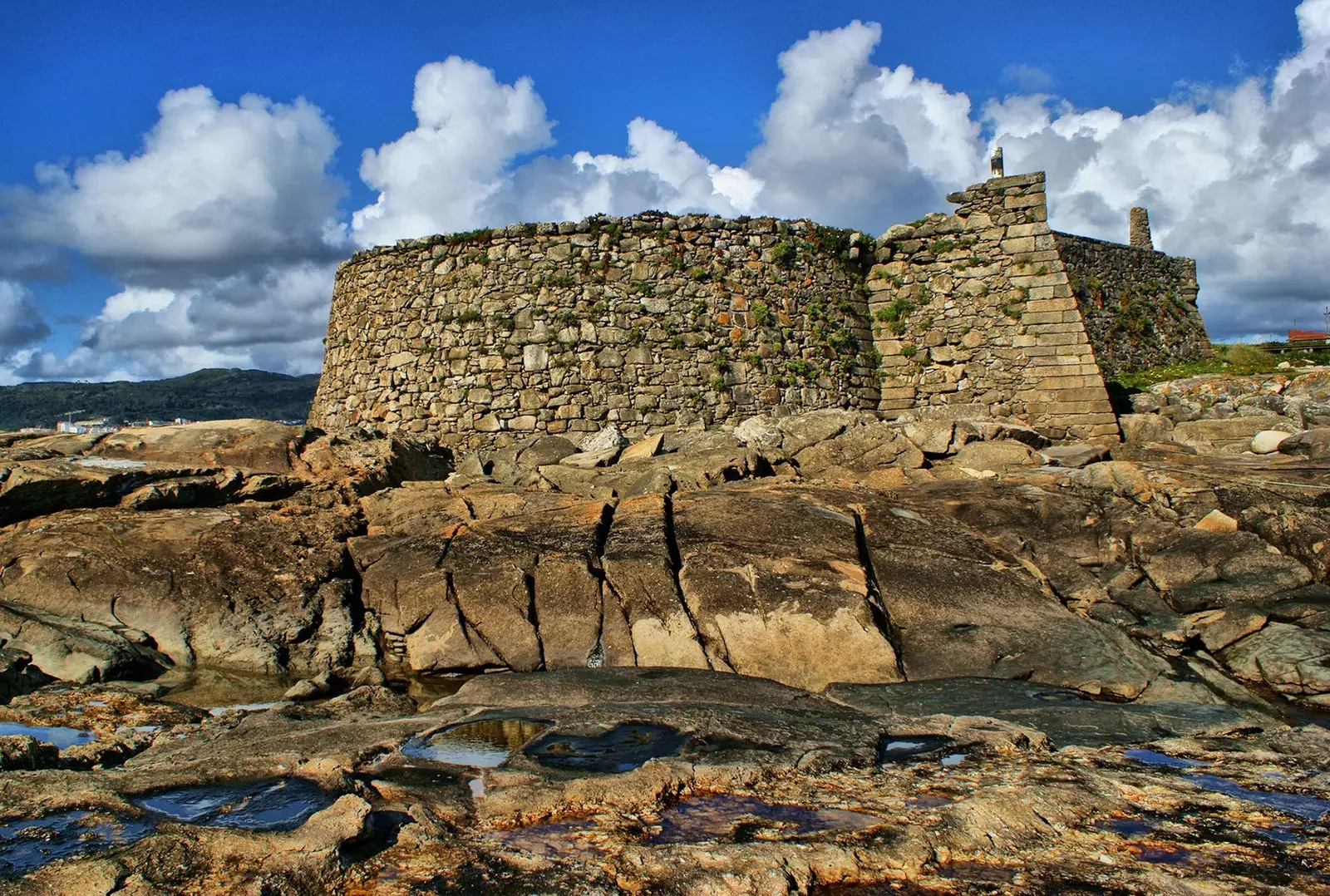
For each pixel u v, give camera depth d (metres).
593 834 5.49
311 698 9.72
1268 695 9.84
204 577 11.27
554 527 12.12
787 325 20.38
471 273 20.11
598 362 19.50
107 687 9.41
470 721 7.87
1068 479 14.27
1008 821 5.66
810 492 13.54
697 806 5.99
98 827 5.55
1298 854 5.27
